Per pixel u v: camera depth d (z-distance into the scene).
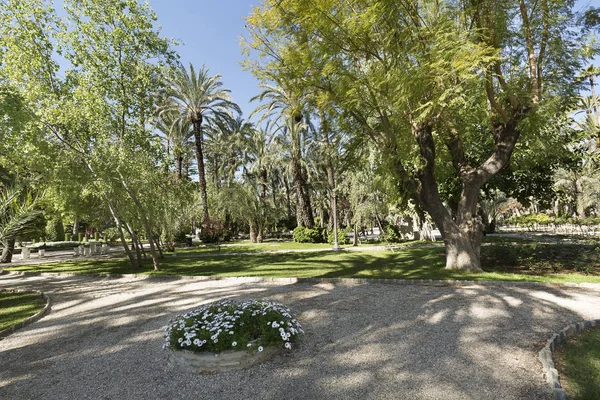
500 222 43.81
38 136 11.48
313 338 5.05
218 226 24.28
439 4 8.84
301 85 9.65
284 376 3.86
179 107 25.16
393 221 24.88
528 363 3.90
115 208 14.12
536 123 9.66
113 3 12.40
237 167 37.34
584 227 25.98
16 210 7.73
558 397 3.08
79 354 4.95
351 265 12.73
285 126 26.69
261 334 4.46
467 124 10.91
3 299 9.19
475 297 7.04
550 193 14.43
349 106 9.22
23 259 21.34
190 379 3.92
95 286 10.77
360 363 4.10
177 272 12.65
